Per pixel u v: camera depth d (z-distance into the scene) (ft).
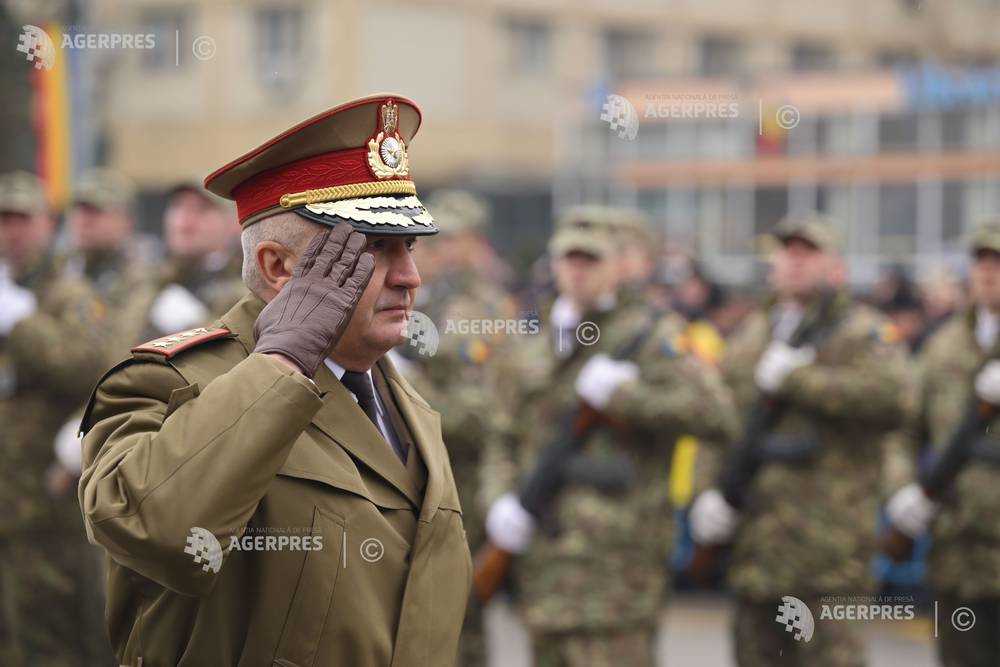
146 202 222.89
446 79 251.39
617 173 130.00
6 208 62.13
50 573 62.69
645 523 52.80
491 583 54.29
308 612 22.08
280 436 20.70
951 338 63.10
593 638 52.11
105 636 64.64
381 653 22.79
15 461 61.98
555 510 53.11
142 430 21.93
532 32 264.11
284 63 228.63
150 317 60.49
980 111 116.57
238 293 58.54
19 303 62.13
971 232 62.44
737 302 97.55
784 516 57.98
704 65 276.82
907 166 117.70
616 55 272.92
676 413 51.83
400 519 23.76
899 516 62.18
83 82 86.63
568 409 53.72
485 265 88.89
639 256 56.13
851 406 57.06
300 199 22.91
